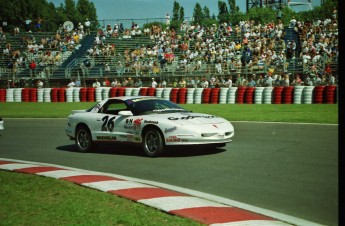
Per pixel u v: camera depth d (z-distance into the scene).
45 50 40.97
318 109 19.14
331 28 32.62
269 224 4.66
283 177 6.98
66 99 31.81
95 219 4.90
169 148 9.00
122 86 34.03
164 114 9.54
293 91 23.67
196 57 35.97
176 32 40.81
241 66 32.06
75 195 6.05
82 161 9.30
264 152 9.32
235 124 14.67
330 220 4.86
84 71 36.78
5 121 18.91
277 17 36.75
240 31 37.28
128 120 9.59
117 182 6.89
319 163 7.95
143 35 41.31
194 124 8.85
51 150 11.02
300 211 5.21
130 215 5.00
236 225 4.61
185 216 4.95
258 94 24.80
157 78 34.69
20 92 33.44
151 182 6.98
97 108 10.49
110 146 11.23
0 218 5.03
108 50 38.59
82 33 42.66
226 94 25.95
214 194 6.12
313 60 29.05
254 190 6.27
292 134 11.80
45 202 5.71
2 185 6.86
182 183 6.89
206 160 8.66
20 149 11.36
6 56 40.47
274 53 31.83
